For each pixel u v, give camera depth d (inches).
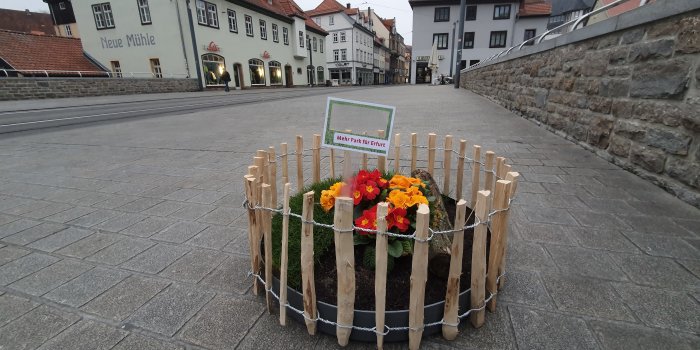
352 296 61.0
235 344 64.0
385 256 57.1
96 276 85.9
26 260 93.9
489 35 1690.5
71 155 221.9
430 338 65.7
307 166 186.1
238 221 117.3
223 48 1182.9
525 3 1750.7
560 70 241.0
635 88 154.6
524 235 102.2
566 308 71.8
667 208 118.4
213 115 436.5
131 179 167.8
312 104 578.9
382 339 62.1
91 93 756.6
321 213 84.2
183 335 66.2
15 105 545.0
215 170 181.9
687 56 124.2
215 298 76.9
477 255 62.9
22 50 1010.7
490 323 68.7
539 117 285.9
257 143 252.4
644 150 147.9
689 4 121.5
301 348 63.4
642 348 61.4
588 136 199.3
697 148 119.3
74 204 135.2
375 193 77.2
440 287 71.9
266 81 1446.9
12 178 172.1
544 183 146.1
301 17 1637.6
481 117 344.5
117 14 1099.9
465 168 173.0
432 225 78.4
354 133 82.7
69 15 1513.3
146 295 78.3
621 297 74.4
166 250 98.3
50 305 75.2
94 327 68.5
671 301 72.6
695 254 89.6
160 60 1105.4
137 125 353.1
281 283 66.6
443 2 1680.6
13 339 65.6
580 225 107.4
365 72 2605.8
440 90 869.8
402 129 285.4
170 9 1031.0
